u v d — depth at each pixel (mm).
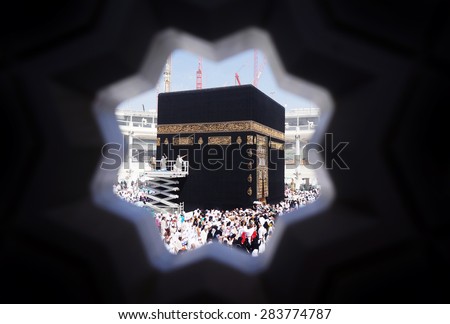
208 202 21547
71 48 1413
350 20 1397
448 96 1377
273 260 1774
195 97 22297
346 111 1571
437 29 1363
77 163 1549
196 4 1435
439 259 1397
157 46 1707
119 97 1865
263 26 1596
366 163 1465
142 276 1673
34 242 1451
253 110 20719
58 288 1460
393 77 1415
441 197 1403
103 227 1615
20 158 1396
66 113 1481
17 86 1394
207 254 1970
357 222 1539
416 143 1406
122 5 1409
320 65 1512
